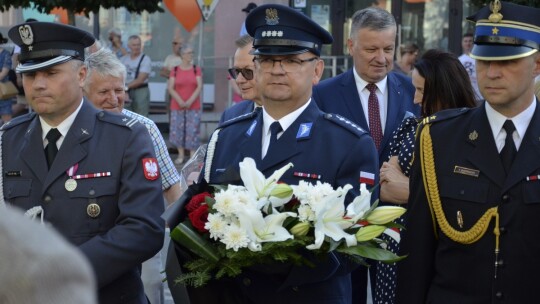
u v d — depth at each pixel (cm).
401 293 388
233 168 386
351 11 1677
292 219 357
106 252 384
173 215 367
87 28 1680
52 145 407
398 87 588
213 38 1677
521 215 362
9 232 144
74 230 394
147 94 1477
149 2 1207
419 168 386
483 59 363
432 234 384
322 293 386
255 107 546
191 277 359
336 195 357
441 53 509
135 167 402
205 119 1591
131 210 395
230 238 346
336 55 1683
